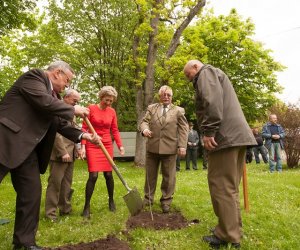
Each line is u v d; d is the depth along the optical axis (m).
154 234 4.25
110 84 20.05
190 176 10.27
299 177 9.37
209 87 3.67
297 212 5.41
